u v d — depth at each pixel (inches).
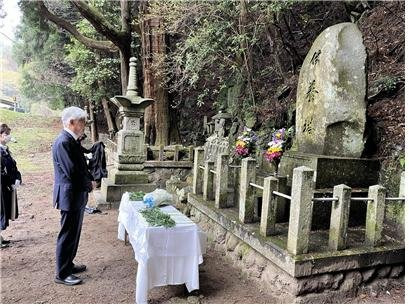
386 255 113.1
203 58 280.7
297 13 278.1
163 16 272.5
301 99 161.9
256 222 136.0
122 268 133.4
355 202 138.6
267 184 119.8
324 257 103.4
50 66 532.1
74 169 114.5
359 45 145.6
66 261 118.3
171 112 338.3
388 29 225.0
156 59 308.8
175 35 333.1
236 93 306.3
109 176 258.2
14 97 824.3
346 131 144.5
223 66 286.4
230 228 140.9
